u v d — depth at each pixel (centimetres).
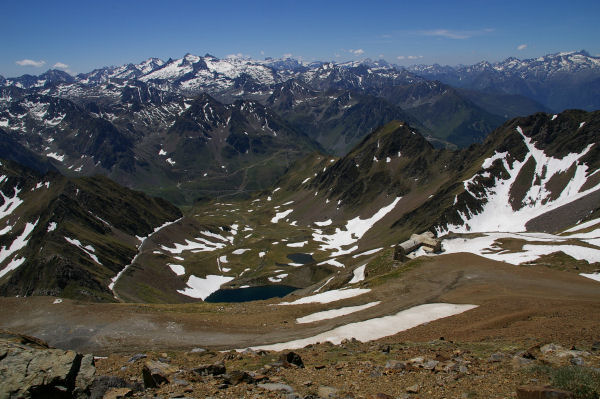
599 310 4656
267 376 2519
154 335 4972
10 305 5950
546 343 3325
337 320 5516
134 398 2030
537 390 1830
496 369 2503
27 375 1917
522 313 4734
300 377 2550
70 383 1992
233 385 2327
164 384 2372
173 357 3444
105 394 2019
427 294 6688
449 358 2947
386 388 2239
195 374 2498
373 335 4853
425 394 2105
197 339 4838
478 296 6278
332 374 2611
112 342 4788
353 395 2116
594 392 1812
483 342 3712
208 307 6544
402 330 5006
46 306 5912
